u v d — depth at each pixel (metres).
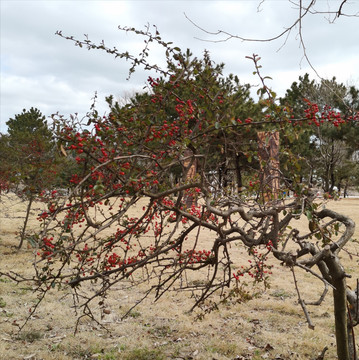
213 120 3.06
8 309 7.16
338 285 3.72
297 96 25.53
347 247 12.41
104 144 2.52
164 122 3.10
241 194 3.96
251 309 7.40
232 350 5.71
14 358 5.37
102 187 2.22
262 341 6.04
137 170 2.87
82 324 6.66
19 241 13.37
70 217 2.65
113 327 6.58
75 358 5.46
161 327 6.60
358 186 37.12
